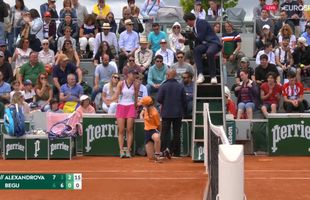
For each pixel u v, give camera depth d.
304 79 40.62
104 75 38.53
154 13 48.22
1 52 39.97
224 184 10.20
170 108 32.56
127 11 44.69
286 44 41.06
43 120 34.75
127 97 33.81
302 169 28.72
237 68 41.66
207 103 30.39
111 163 31.33
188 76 36.16
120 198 22.25
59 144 33.47
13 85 37.84
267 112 35.88
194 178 26.06
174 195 22.59
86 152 34.84
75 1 45.69
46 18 44.16
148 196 22.50
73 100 36.41
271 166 29.83
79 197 22.52
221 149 10.34
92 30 44.41
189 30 33.94
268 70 38.34
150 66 39.56
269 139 34.41
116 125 34.62
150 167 29.59
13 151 33.62
